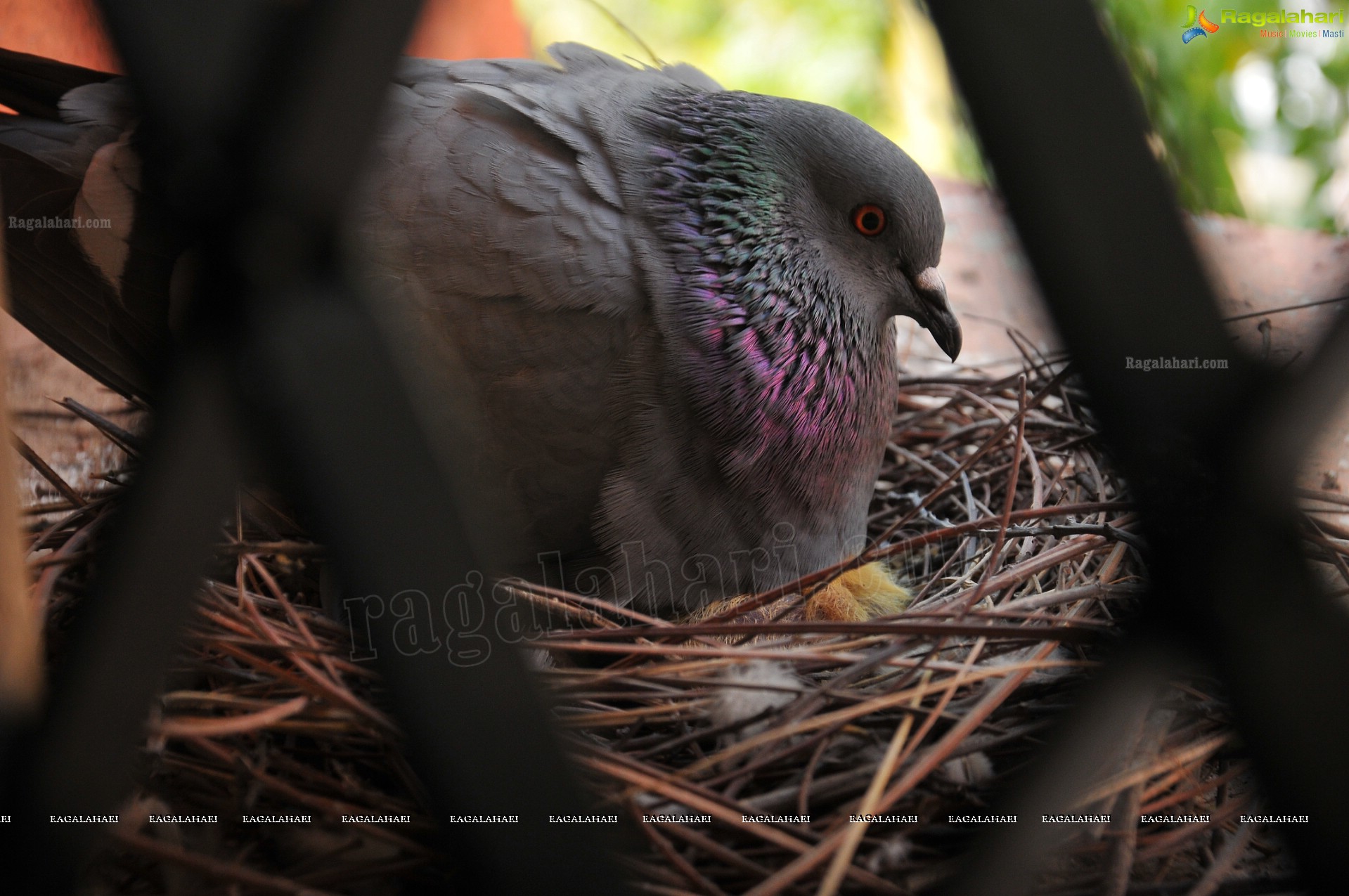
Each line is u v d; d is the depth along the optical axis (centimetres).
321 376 38
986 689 48
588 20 109
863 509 56
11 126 55
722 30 110
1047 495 55
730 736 48
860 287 55
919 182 54
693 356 52
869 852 46
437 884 45
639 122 54
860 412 55
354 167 37
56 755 40
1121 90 39
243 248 37
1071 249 41
